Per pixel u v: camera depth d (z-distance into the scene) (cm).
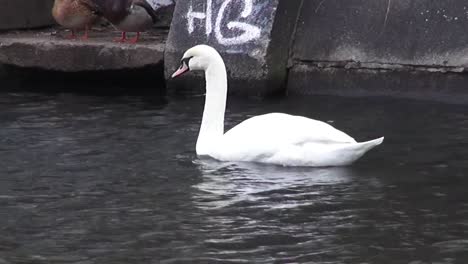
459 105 1391
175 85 1538
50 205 980
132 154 1154
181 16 1541
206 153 1148
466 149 1151
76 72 1598
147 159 1133
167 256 846
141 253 854
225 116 1353
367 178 1052
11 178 1065
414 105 1396
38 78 1636
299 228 908
